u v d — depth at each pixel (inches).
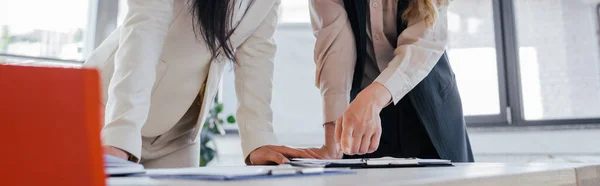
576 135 119.0
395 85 43.0
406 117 48.6
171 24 43.3
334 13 51.0
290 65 139.7
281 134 136.6
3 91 10.7
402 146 48.6
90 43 137.7
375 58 51.5
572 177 22.8
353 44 51.1
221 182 16.2
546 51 126.8
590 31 124.2
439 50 46.9
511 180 18.4
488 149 123.5
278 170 19.8
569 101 123.7
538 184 20.1
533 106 126.0
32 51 131.9
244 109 44.5
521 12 129.8
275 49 47.1
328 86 50.6
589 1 124.9
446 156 46.8
